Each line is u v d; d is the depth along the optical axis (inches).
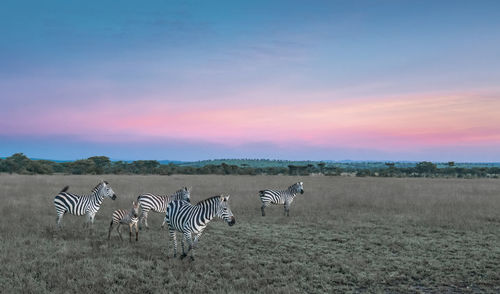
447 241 424.5
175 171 2583.7
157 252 364.8
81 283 268.4
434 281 292.0
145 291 263.3
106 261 324.2
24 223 484.7
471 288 277.0
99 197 472.1
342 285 280.5
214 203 331.3
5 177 1347.2
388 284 285.6
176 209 347.3
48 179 1243.8
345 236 450.6
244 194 864.9
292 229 494.0
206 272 305.6
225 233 465.1
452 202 731.4
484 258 353.1
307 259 347.3
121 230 471.8
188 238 331.3
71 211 458.9
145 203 490.9
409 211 636.1
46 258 330.6
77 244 384.5
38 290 253.0
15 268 298.2
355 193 905.5
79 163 2859.3
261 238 436.1
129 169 3302.2
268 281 286.4
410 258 353.1
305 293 260.4
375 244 412.5
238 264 327.9
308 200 780.0
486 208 658.8
